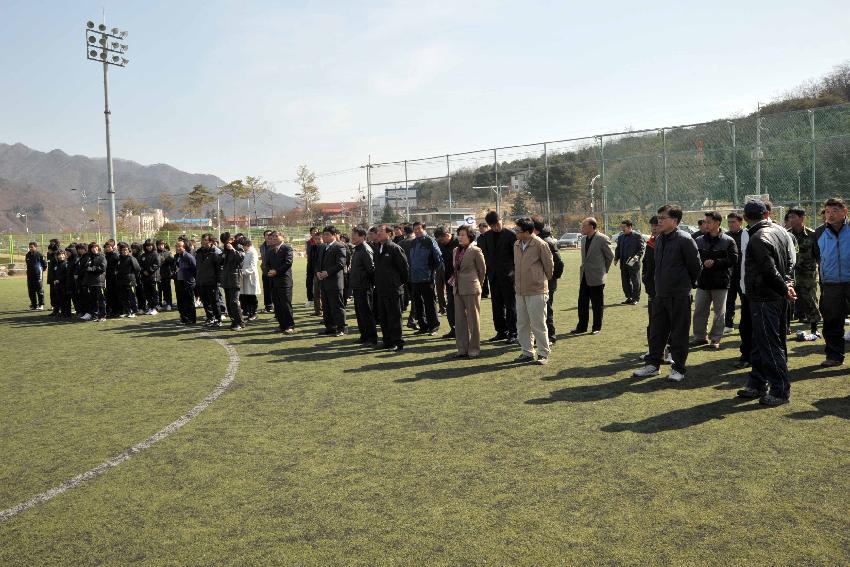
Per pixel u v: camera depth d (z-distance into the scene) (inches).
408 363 337.4
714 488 156.5
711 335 354.3
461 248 351.3
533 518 143.2
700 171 1021.2
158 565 128.3
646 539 131.5
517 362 329.4
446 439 203.2
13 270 1656.0
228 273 502.3
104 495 167.0
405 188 1312.7
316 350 390.0
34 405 269.4
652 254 308.8
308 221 3811.5
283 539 137.5
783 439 191.5
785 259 235.8
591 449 188.1
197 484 172.1
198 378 316.2
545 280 323.0
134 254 663.1
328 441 205.6
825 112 916.6
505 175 1208.2
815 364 295.6
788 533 132.3
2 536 144.6
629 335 402.9
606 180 1109.1
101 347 432.5
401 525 142.1
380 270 378.3
